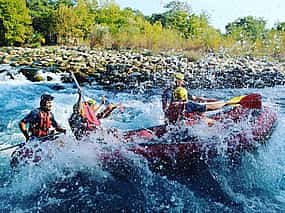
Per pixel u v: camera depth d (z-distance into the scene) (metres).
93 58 20.98
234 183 6.40
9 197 5.70
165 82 16.47
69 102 11.69
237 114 7.34
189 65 20.28
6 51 24.48
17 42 34.59
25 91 13.60
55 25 35.19
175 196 5.88
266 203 5.89
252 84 17.14
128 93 14.40
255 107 7.57
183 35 35.97
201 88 16.19
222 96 14.65
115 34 30.78
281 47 25.59
